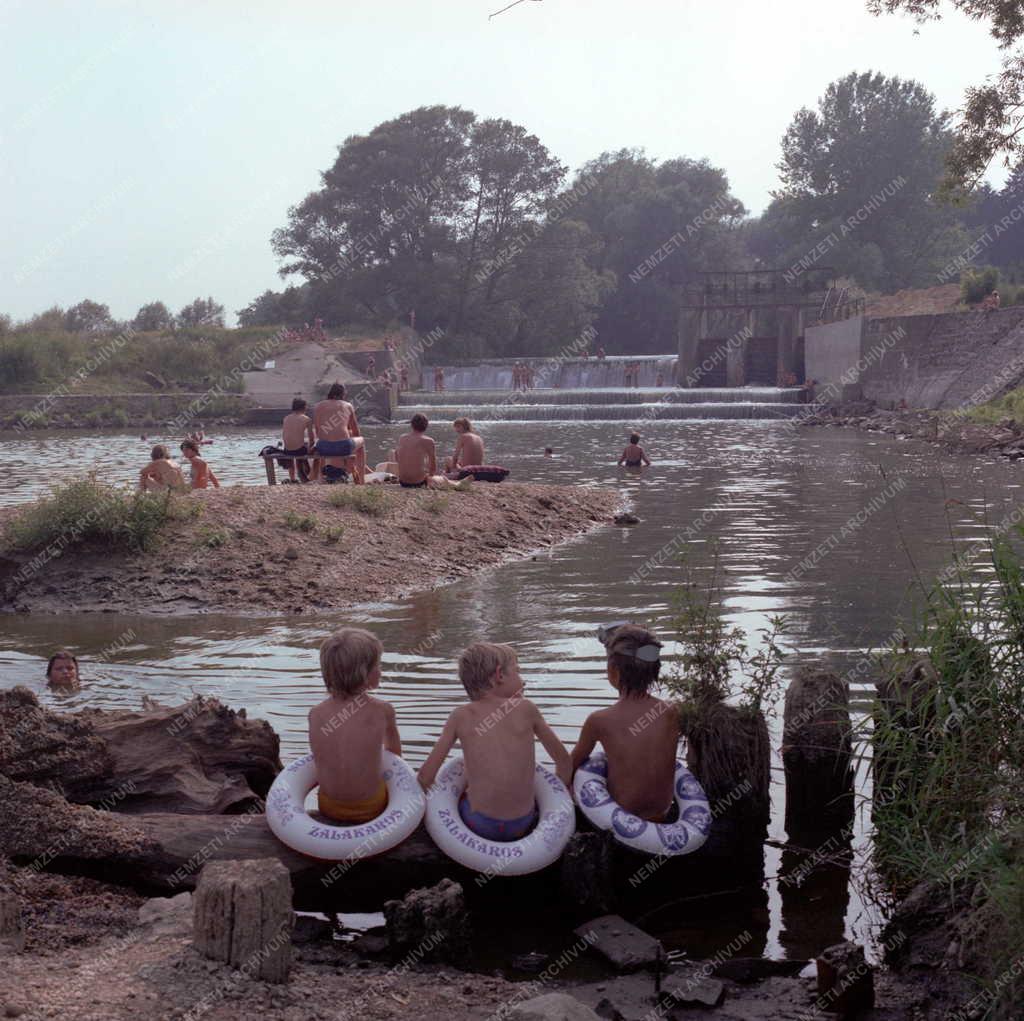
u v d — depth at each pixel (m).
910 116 89.44
